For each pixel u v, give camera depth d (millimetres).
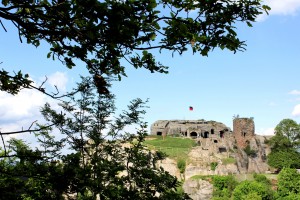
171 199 9023
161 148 102188
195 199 83438
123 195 7918
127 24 4945
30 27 4953
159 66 6191
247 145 113562
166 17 5344
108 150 14938
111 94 19156
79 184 5445
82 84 17812
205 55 5617
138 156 10289
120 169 7719
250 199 61469
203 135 113188
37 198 5973
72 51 5594
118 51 5699
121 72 6355
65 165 5555
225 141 111500
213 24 5449
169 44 5508
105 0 4863
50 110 16969
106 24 4957
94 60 5934
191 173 93750
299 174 66812
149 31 5344
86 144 17172
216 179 82875
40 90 4805
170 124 119062
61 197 6316
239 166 106000
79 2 4727
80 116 18516
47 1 5402
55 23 5188
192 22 5484
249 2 5336
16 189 5719
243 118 116188
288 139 96500
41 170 5316
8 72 5457
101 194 5797
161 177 9375
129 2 4969
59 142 16469
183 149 102438
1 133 4461
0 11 4699
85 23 5332
